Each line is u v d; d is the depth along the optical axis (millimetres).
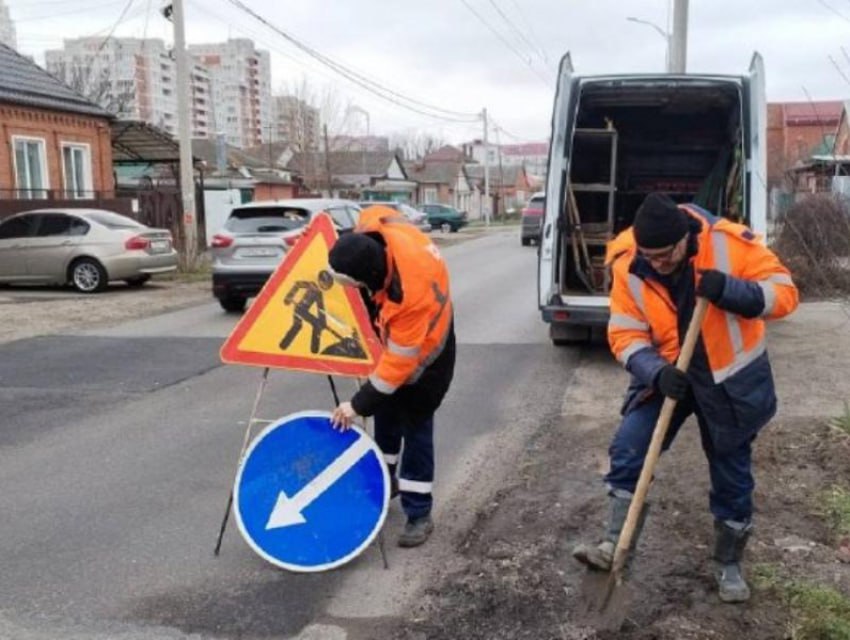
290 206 11656
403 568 3834
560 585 3604
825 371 7172
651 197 3037
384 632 3311
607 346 8977
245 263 11422
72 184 22406
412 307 3518
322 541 3791
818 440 5223
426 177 74375
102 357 8789
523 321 10852
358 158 62531
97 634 3318
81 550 4074
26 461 5418
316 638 3279
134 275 14992
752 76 7547
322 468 3783
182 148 18000
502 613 3404
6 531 4312
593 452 5344
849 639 3064
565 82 7734
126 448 5664
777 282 3094
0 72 20406
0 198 19500
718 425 3223
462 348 9016
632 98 8180
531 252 24609
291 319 3932
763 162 7461
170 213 22016
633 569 3660
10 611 3500
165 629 3354
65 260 14703
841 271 9617
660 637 3170
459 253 24500
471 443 5695
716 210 9023
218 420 6328
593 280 8609
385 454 4348
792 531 3990
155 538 4203
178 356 8805
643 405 3379
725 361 3164
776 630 3195
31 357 8820
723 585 3398
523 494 4676
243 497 3793
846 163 8750
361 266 3455
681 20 15789
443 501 4633
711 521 4133
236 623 3398
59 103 21484
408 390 3875
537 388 7184
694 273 3133
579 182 9266
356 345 3916
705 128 8930
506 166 94312
